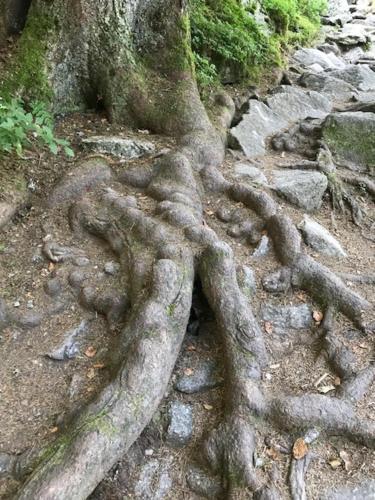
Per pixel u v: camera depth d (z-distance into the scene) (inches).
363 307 154.8
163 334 134.9
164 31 246.4
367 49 490.9
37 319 155.4
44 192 196.2
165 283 145.2
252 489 117.4
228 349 140.7
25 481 112.4
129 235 170.2
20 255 175.6
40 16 230.4
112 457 116.2
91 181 197.0
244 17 365.7
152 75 243.3
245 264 167.6
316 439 126.6
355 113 242.1
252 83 335.9
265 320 155.6
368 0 658.8
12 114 177.9
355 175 226.5
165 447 131.1
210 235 163.0
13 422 131.6
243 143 237.0
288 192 199.2
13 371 143.7
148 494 122.8
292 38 441.4
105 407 121.6
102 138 219.3
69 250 173.9
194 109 230.5
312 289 161.0
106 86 238.1
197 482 123.8
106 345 147.6
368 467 123.1
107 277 163.9
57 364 146.0
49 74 229.0
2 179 191.8
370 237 197.9
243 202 190.7
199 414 135.8
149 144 217.8
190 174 195.5
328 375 141.8
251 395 130.3
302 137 249.8
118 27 236.5
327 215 205.3
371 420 128.4
